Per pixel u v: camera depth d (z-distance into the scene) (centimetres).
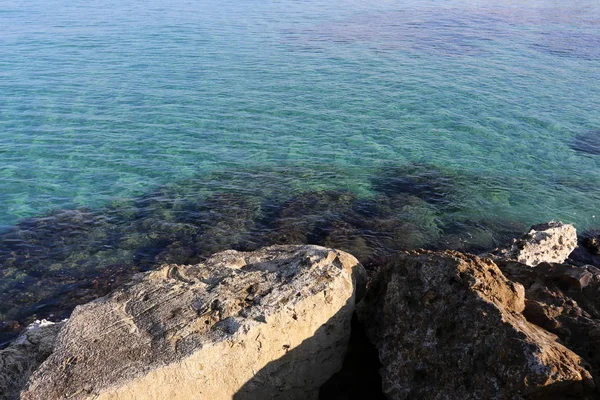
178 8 6225
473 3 7206
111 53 3994
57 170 2216
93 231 1773
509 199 2097
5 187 2059
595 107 3153
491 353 800
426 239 1780
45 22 5119
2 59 3738
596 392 751
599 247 1717
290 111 2969
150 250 1677
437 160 2434
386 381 928
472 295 882
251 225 1828
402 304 981
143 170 2248
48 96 3047
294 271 1033
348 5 6806
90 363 832
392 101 3181
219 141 2561
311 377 997
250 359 893
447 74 3741
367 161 2402
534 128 2838
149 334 892
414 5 6956
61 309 1402
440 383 851
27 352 1012
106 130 2623
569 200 2108
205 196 2034
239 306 942
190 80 3422
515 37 4984
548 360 744
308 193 2073
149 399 805
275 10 6262
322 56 4131
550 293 998
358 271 1116
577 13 6425
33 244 1691
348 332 1036
